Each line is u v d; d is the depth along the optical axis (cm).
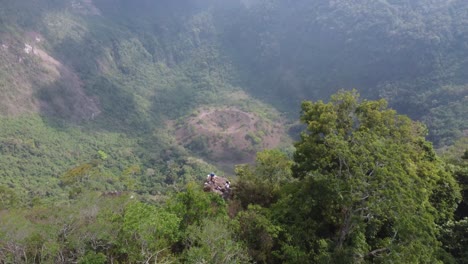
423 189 1253
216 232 1198
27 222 1170
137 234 1201
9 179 5738
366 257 1328
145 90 13000
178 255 1222
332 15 13775
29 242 1095
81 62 11612
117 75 12975
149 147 8931
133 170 6956
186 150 8750
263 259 1316
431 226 1191
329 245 1323
